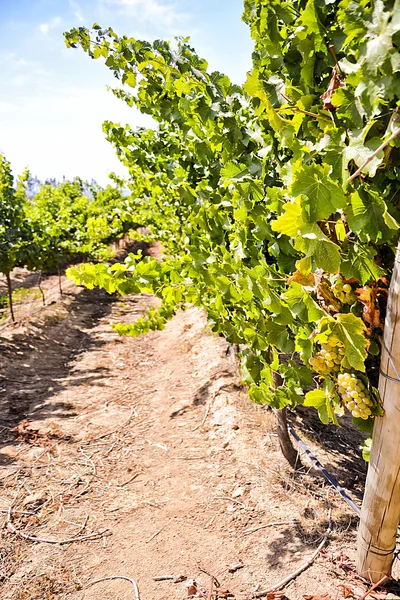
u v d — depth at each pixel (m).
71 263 18.25
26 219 11.45
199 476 4.16
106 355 8.19
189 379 6.65
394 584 2.69
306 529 3.31
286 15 2.21
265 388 3.12
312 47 2.10
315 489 3.85
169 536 3.40
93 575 3.06
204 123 2.89
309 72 2.19
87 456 4.66
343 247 2.06
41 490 4.07
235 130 2.71
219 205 3.24
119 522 3.61
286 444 4.12
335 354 2.12
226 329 3.43
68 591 2.93
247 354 3.24
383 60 1.39
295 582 2.82
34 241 11.17
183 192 3.42
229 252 3.17
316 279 2.14
